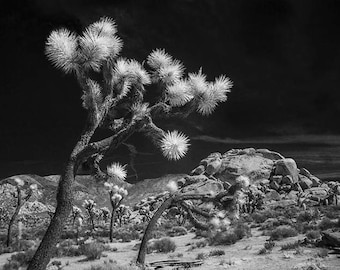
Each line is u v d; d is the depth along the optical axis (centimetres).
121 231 2688
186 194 877
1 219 4081
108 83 552
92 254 1491
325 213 2364
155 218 1133
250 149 5581
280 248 1345
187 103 591
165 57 631
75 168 495
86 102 538
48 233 466
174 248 1567
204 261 1266
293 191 4469
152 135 543
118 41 553
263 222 2388
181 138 524
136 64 612
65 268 1302
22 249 1989
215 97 591
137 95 580
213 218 830
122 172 566
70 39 507
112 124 553
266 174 4962
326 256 1123
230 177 5003
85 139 511
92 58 502
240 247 1495
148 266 1198
